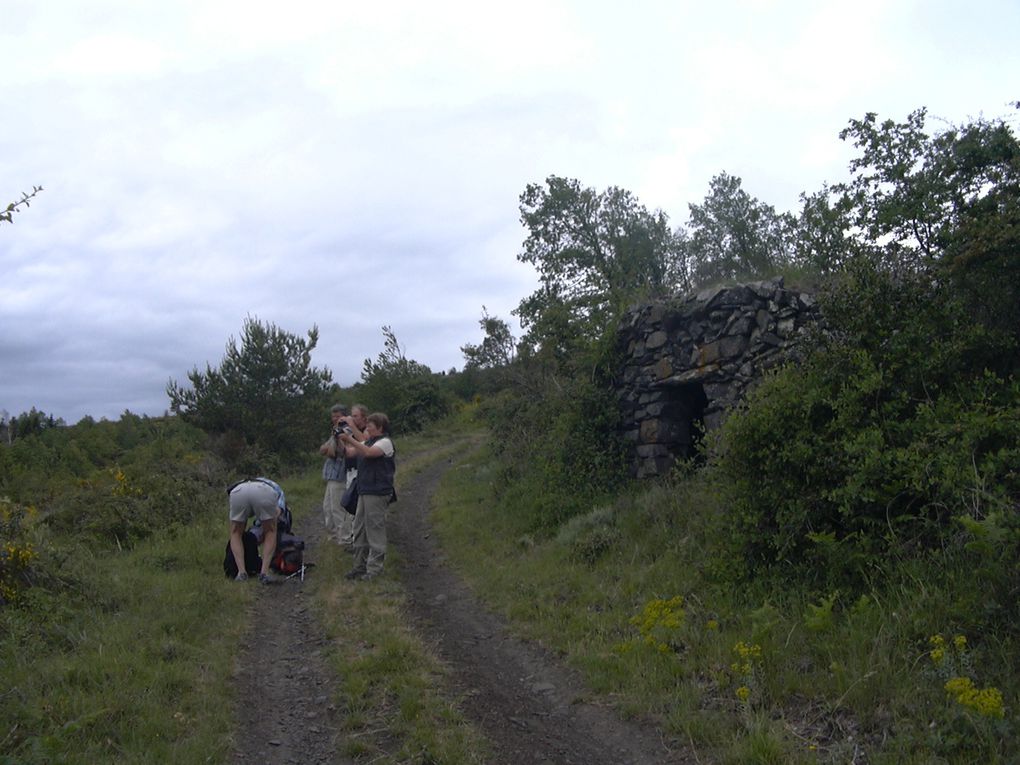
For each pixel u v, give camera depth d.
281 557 8.80
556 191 20.72
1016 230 6.64
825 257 8.77
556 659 6.22
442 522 11.96
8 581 6.38
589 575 7.91
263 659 6.38
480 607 7.81
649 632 5.86
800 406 6.63
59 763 4.12
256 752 4.76
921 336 6.64
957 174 7.90
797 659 5.14
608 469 10.64
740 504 6.68
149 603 7.13
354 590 8.23
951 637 4.70
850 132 8.86
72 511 10.62
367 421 10.02
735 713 4.74
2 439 27.67
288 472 19.36
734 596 6.34
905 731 4.08
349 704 5.31
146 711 4.92
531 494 10.98
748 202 17.55
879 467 5.91
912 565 5.41
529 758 4.62
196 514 11.62
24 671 5.15
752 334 9.16
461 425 27.70
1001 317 7.00
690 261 18.12
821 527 6.31
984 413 5.98
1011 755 3.72
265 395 20.59
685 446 10.45
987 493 5.30
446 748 4.60
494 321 25.34
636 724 4.95
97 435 28.62
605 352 11.12
